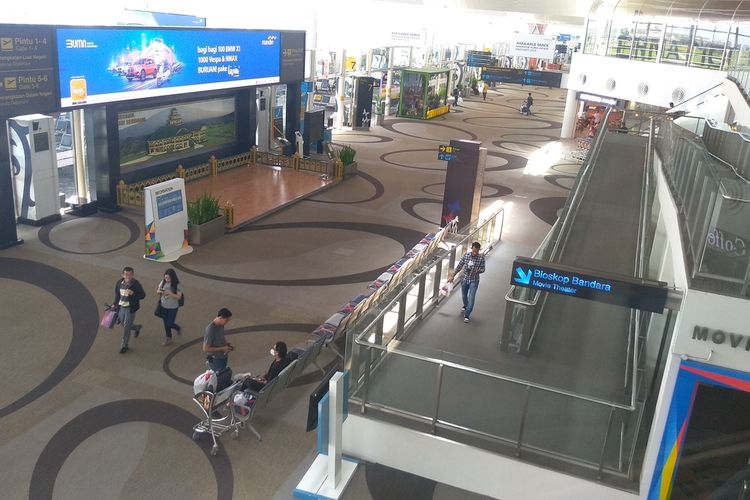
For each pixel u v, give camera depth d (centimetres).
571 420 820
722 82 2223
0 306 1306
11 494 829
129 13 2377
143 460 905
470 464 865
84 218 1855
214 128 2458
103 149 1864
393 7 3809
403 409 907
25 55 1557
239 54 2325
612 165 2084
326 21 3384
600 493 802
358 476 902
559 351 1134
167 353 1178
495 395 851
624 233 1518
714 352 696
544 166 2912
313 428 898
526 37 3959
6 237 1595
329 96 3834
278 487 874
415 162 2841
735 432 727
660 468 761
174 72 2055
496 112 4559
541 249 1109
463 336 1242
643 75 2692
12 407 999
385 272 1505
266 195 2159
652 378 862
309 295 1458
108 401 1028
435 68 4316
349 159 2486
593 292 783
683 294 715
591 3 3058
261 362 1167
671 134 1387
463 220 1920
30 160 1700
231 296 1425
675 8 2592
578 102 3578
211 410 933
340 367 1159
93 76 1756
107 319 1152
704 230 684
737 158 1155
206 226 1719
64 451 912
